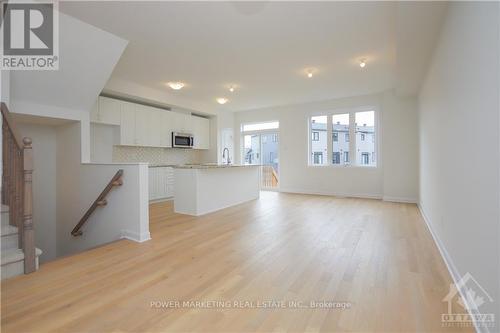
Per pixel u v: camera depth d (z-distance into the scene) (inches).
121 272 85.7
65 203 161.2
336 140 261.4
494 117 51.2
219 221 155.1
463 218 72.4
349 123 251.9
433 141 127.3
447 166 94.6
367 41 132.3
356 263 92.4
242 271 86.4
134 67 168.1
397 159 218.7
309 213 176.4
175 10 104.2
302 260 95.2
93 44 120.8
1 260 79.4
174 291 73.5
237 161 321.1
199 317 61.6
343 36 126.9
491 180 52.7
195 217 165.9
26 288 75.0
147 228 120.6
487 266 54.4
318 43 134.3
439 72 108.8
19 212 88.7
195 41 131.6
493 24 51.3
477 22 60.6
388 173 223.0
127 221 122.8
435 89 119.7
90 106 147.9
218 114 295.7
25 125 156.6
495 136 50.8
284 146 289.3
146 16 108.5
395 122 219.3
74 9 102.7
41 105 131.6
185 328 57.7
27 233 84.7
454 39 81.7
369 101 237.5
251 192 235.5
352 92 230.8
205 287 75.7
